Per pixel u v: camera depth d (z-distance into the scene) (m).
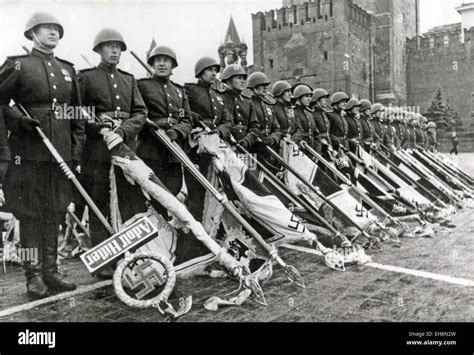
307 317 3.85
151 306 3.66
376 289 4.50
